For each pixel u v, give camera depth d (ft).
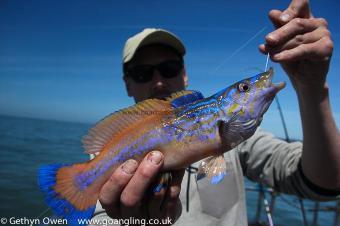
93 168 1.25
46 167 1.24
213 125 1.30
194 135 1.27
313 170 1.53
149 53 2.42
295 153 1.74
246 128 1.34
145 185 1.16
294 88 1.44
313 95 1.36
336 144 1.43
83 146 1.27
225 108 1.32
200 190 1.74
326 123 1.40
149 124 1.27
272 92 1.35
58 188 1.23
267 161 1.91
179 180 1.29
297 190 1.71
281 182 1.81
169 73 2.42
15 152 11.79
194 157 1.28
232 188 1.78
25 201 5.50
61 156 12.04
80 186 1.24
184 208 1.73
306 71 1.28
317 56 1.16
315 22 1.17
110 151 1.25
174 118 1.28
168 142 1.25
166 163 1.25
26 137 19.75
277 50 1.18
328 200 1.61
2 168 8.35
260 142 1.98
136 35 2.53
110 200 1.20
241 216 1.76
